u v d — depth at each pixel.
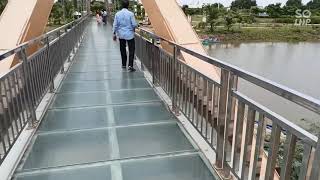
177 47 4.05
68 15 27.09
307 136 1.60
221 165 2.94
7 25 5.30
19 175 2.91
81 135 3.78
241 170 2.52
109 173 2.95
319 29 86.25
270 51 54.25
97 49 12.08
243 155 2.41
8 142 3.09
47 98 5.11
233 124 2.67
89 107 4.80
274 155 1.94
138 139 3.67
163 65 5.12
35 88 4.27
